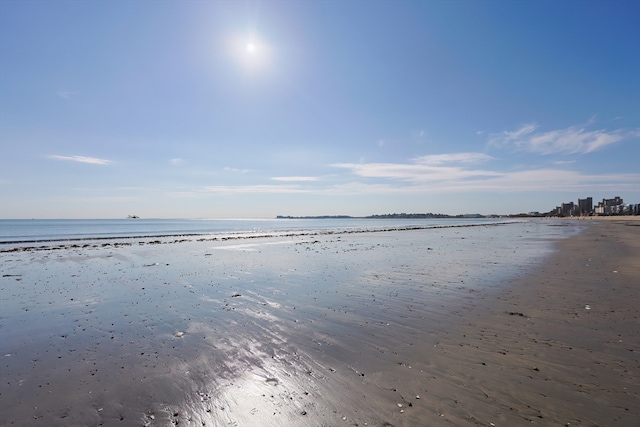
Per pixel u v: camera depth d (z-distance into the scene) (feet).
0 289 35.42
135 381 15.11
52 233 165.37
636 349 17.39
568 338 19.12
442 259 55.57
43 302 29.81
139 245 92.68
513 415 11.85
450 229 194.90
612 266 43.52
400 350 18.02
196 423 11.95
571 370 15.21
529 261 50.70
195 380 15.14
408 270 44.62
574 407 12.30
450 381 14.43
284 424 11.74
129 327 22.82
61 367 16.67
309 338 20.18
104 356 17.98
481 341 18.99
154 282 38.68
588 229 162.91
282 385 14.49
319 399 13.28
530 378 14.55
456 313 24.64
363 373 15.39
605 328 20.63
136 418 12.28
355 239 113.80
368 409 12.46
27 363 17.17
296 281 38.34
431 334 20.38
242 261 56.65
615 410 12.05
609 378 14.42
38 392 14.21
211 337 20.68
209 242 103.81
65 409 12.89
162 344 19.63
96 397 13.76
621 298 27.53
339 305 27.66
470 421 11.55
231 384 14.70
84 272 46.26
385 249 75.61
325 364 16.47
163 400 13.50
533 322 22.11
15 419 12.20
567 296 28.60
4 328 22.89
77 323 23.86
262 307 27.50
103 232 177.37
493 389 13.67
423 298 29.35
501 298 28.58
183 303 29.09
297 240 111.14
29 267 51.29
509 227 216.74
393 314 24.77
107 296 31.91
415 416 11.91
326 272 44.24
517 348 17.88
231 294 32.27
